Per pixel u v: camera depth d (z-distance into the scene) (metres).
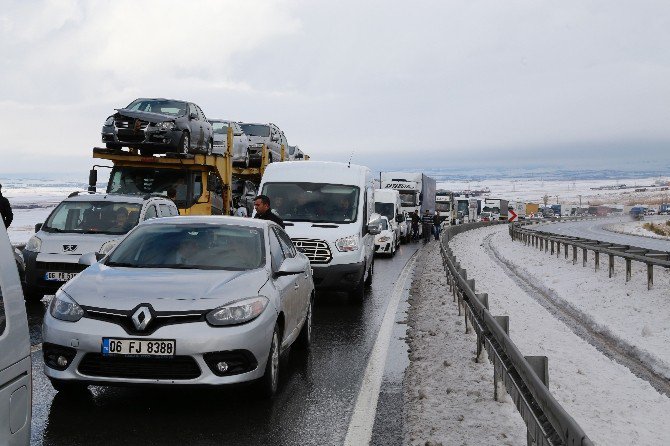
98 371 5.55
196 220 7.50
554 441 3.69
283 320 6.69
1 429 2.98
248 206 22.84
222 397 6.21
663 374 8.07
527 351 8.66
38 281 11.24
